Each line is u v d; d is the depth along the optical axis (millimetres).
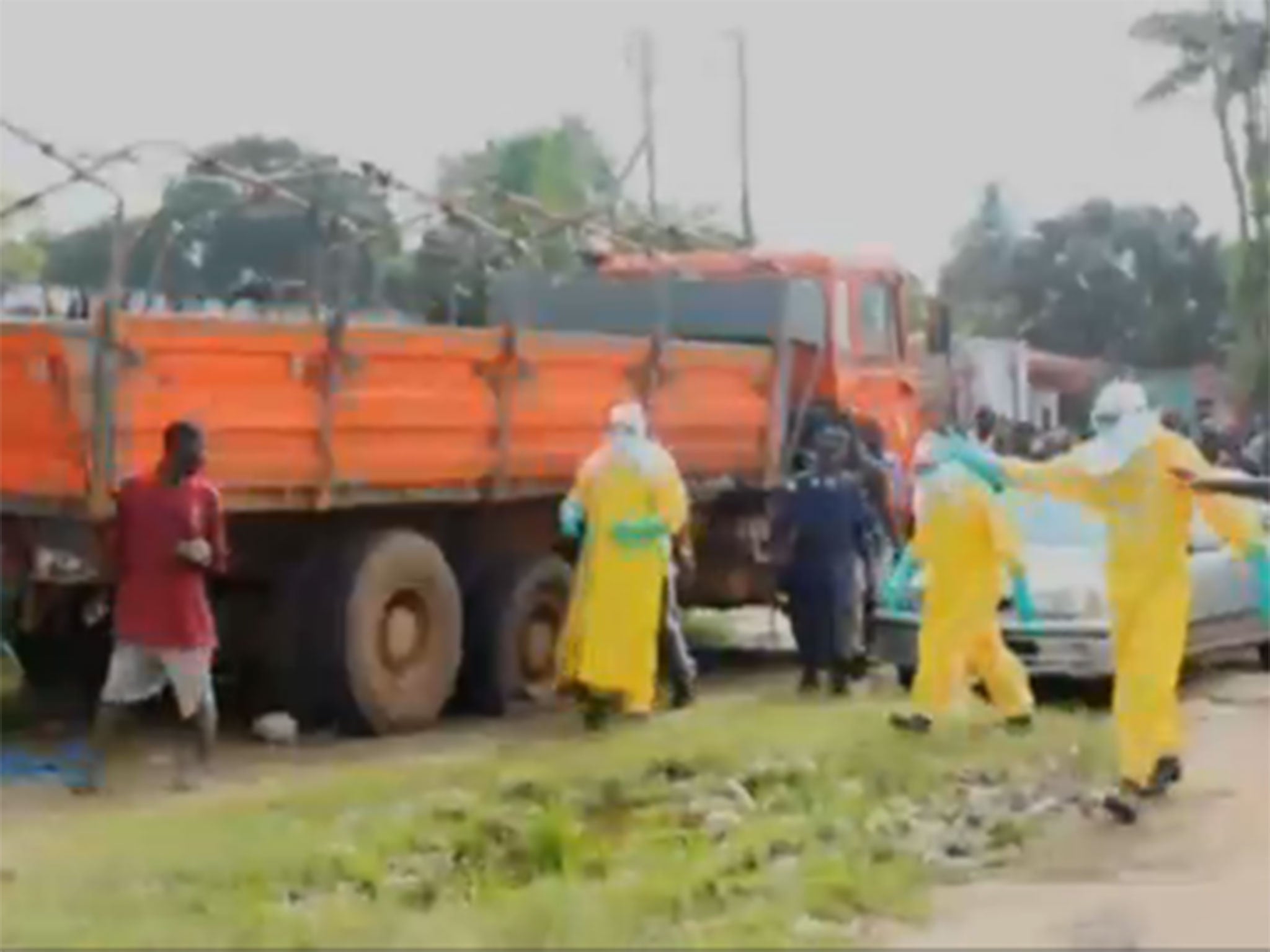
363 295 14477
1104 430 9570
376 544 12125
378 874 7973
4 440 10555
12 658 12219
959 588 11031
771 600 15562
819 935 6988
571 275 16016
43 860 8281
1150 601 9406
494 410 12477
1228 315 57969
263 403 11016
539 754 10680
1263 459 28359
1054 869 8188
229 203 13609
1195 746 11477
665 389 13945
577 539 13125
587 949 6727
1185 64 49875
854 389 15875
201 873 7855
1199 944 6938
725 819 8898
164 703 12719
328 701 12094
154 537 10242
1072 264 66625
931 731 10914
